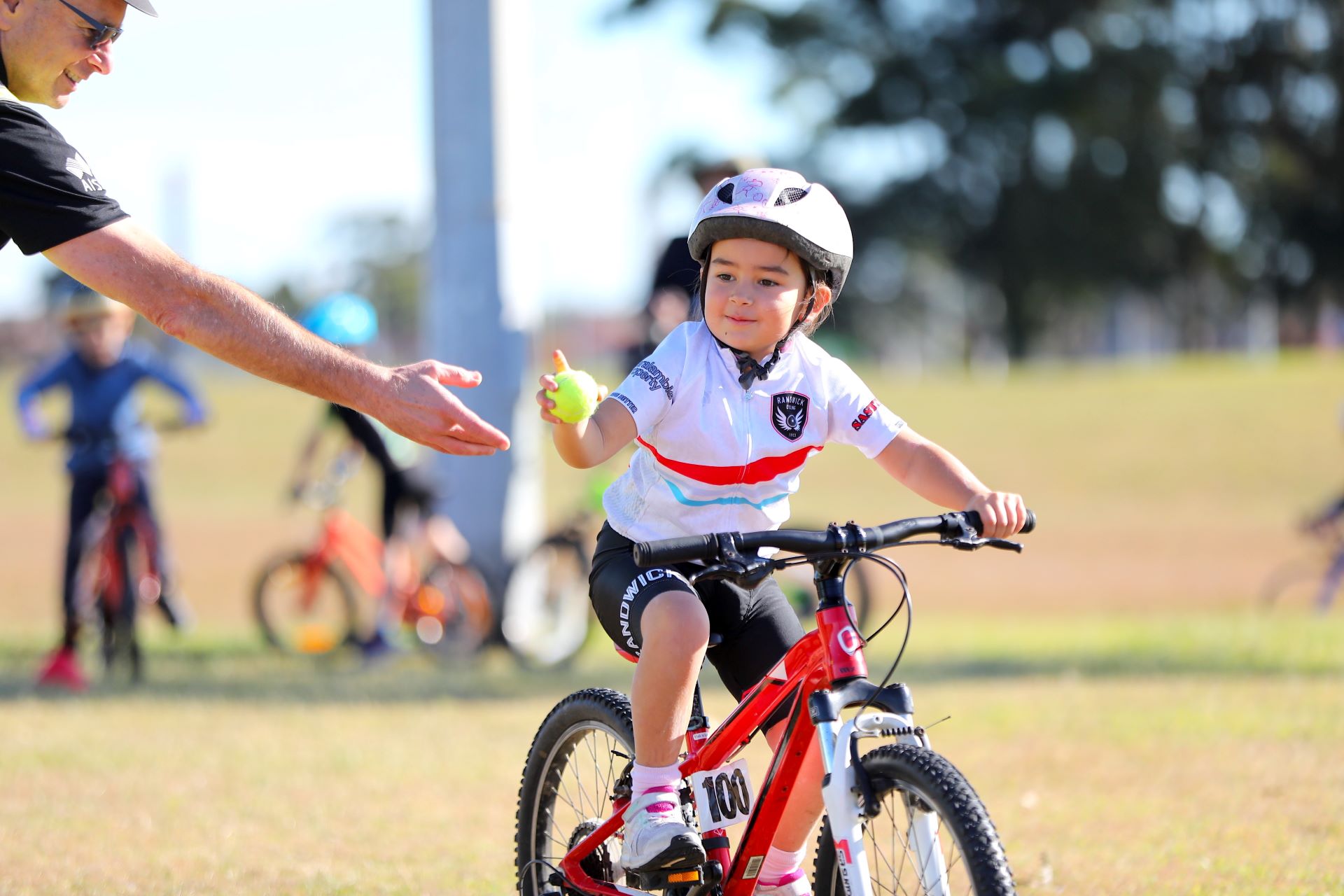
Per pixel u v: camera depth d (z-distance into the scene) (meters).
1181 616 31.84
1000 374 87.62
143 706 18.45
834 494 51.34
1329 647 21.89
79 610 20.95
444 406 8.02
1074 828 11.77
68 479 21.42
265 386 78.81
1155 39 120.62
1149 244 124.12
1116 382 68.38
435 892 10.48
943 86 124.19
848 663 7.51
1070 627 28.11
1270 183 121.94
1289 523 45.22
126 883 10.66
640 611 8.12
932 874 7.08
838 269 8.32
